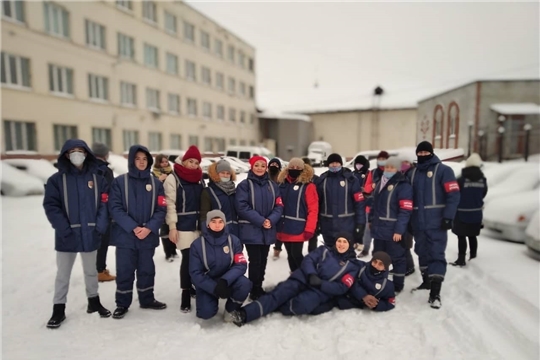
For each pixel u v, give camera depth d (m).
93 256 3.31
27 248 5.29
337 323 3.17
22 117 14.67
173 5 23.09
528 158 10.73
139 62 20.56
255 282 3.68
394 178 3.83
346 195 4.04
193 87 24.92
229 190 3.63
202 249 3.21
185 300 3.47
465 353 2.66
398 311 3.39
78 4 16.92
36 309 3.44
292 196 3.94
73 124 16.80
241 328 3.08
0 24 13.78
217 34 27.44
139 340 2.89
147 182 3.37
